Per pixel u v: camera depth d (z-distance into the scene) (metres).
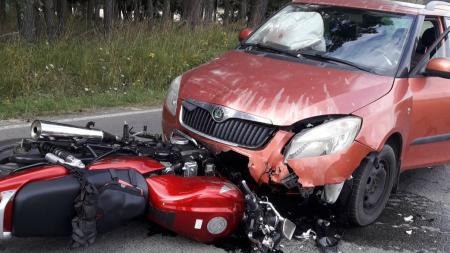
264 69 4.75
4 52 9.47
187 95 4.53
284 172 3.97
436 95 5.15
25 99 8.48
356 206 4.42
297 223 4.56
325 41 5.25
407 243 4.54
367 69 4.88
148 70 10.55
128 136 4.31
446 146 5.61
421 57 5.21
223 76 4.64
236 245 4.09
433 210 5.33
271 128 4.05
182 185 3.76
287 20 5.71
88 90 9.48
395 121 4.50
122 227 4.28
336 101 4.23
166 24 12.70
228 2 23.86
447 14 5.77
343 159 4.07
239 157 4.12
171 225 3.74
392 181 4.86
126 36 11.46
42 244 3.92
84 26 12.73
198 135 4.31
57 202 3.33
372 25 5.35
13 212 3.29
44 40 10.82
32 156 3.72
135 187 3.60
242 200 3.90
